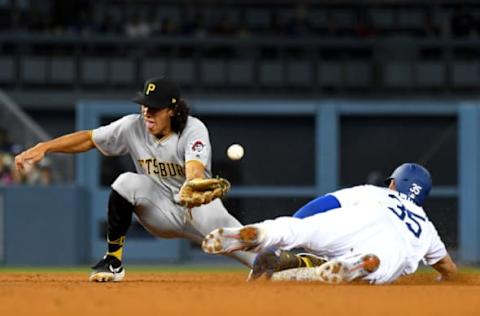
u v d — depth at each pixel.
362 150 73.81
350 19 98.00
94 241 73.62
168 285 28.38
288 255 29.73
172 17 97.62
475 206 73.44
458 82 85.00
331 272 27.33
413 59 86.88
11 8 93.00
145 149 30.41
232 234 26.44
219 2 98.44
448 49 88.62
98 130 30.78
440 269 31.14
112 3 96.88
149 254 73.62
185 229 31.33
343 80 85.31
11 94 82.94
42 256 71.44
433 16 98.00
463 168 73.56
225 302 21.92
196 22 93.56
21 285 28.84
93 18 95.50
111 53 87.31
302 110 73.31
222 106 73.00
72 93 83.50
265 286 26.86
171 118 29.80
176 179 30.66
